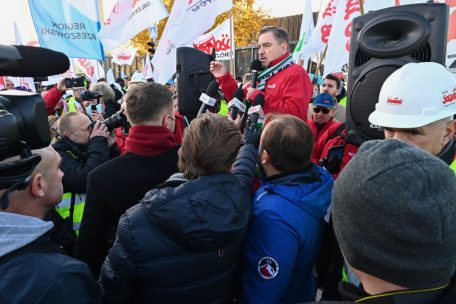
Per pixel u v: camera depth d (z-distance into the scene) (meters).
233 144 1.24
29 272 0.85
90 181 1.56
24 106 0.88
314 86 5.47
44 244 0.94
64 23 4.29
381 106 1.33
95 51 4.47
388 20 1.52
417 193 0.57
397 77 1.28
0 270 0.84
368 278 0.67
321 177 1.43
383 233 0.58
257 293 1.29
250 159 1.57
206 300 1.20
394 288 0.64
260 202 1.36
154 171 1.56
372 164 0.61
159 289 1.13
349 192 0.63
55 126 2.79
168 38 3.61
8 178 0.83
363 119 1.64
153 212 1.08
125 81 10.02
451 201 0.58
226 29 5.75
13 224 0.88
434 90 1.21
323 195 1.37
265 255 1.28
